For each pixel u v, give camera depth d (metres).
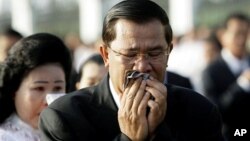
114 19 6.61
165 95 6.63
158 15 6.59
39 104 8.33
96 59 11.12
